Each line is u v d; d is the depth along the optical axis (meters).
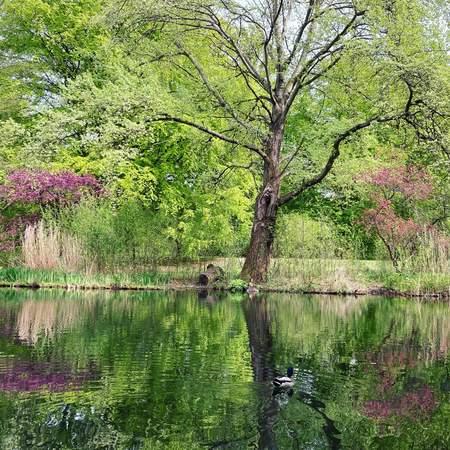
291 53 18.89
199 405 6.08
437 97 15.24
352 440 5.31
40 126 17.64
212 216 22.64
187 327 11.26
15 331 10.39
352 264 20.80
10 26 25.52
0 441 5.00
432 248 19.84
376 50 15.84
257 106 21.86
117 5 17.78
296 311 14.56
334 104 22.25
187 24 18.89
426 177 20.23
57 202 22.16
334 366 8.23
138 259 20.48
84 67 26.42
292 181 21.78
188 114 20.19
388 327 12.24
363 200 25.94
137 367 7.71
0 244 20.72
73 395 6.36
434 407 6.38
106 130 17.02
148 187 22.94
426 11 15.93
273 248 21.03
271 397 6.46
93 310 13.52
